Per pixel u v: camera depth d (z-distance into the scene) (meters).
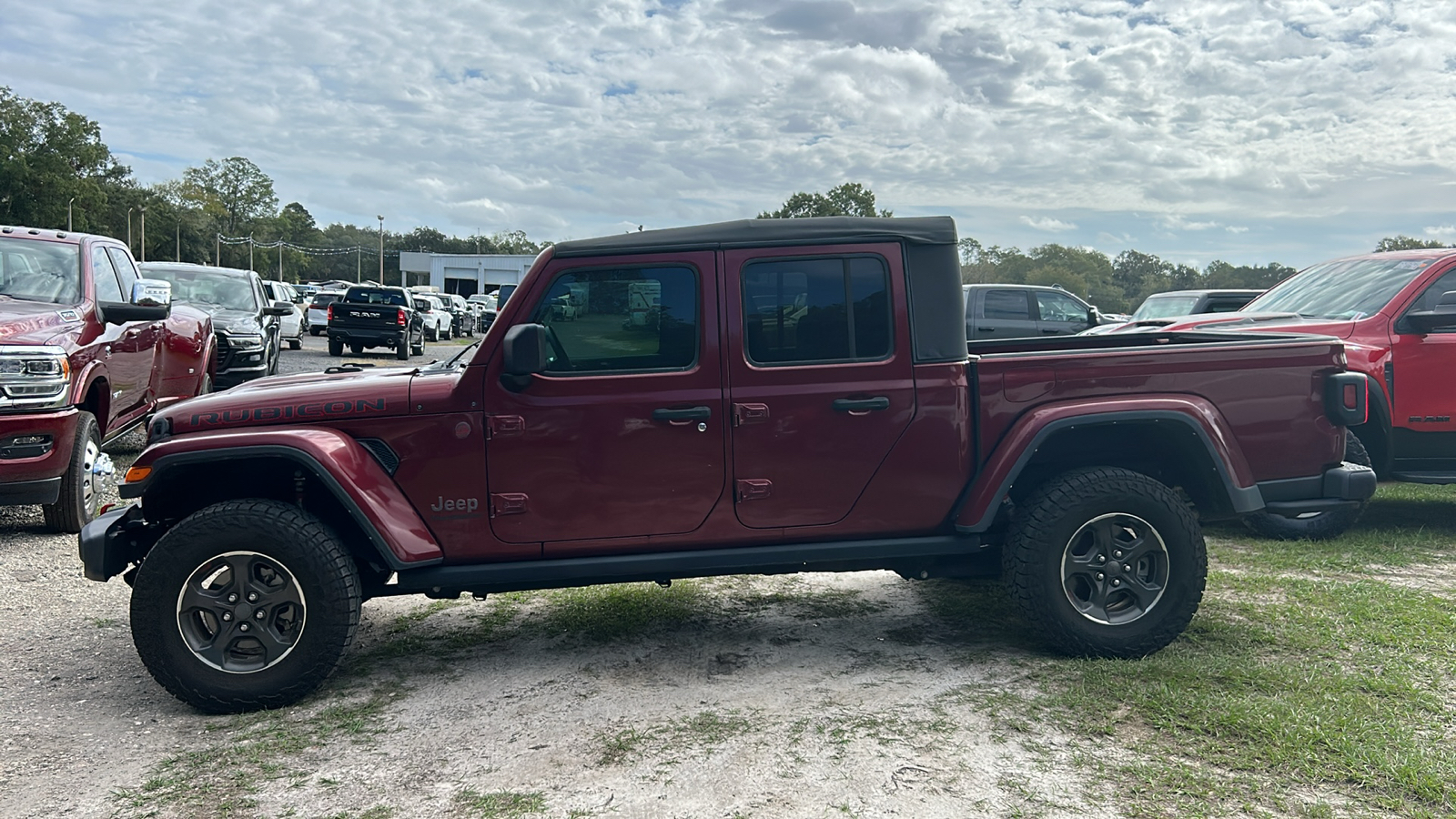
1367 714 3.49
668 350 4.07
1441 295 6.54
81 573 5.78
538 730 3.62
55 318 6.54
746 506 4.11
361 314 24.34
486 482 4.00
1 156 79.94
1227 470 4.17
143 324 8.09
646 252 4.05
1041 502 4.12
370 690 4.06
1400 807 2.88
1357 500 4.32
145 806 3.06
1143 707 3.61
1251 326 6.89
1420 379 6.46
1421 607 4.77
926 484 4.20
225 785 3.20
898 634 4.68
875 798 3.01
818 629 4.80
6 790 3.18
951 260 4.19
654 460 4.05
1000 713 3.63
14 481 5.97
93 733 3.65
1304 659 4.10
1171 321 7.82
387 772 3.29
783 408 4.08
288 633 3.84
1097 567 4.14
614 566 4.05
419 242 168.00
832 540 4.23
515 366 3.78
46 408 6.11
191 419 3.93
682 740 3.49
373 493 3.86
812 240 4.12
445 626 4.93
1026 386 4.20
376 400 3.96
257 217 132.12
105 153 86.69
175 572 3.72
